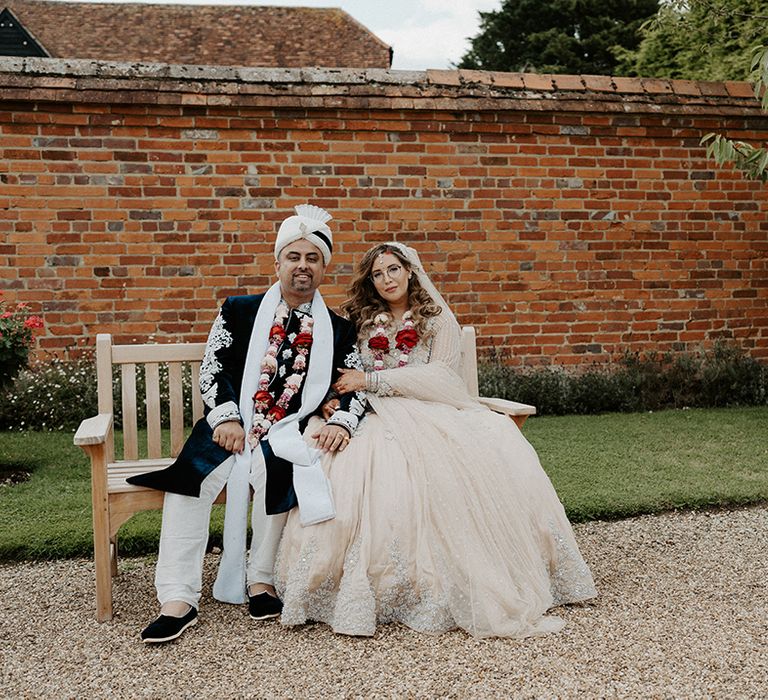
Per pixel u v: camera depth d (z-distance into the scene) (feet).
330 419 11.24
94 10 58.75
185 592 10.09
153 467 11.85
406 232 23.43
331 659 9.22
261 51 56.65
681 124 24.61
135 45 56.59
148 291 22.30
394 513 10.13
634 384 24.21
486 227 23.82
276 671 8.95
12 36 54.95
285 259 11.80
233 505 10.66
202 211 22.40
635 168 24.50
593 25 86.79
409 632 9.93
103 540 10.31
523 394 23.36
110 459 12.32
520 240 24.02
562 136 24.04
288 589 10.10
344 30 58.44
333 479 10.52
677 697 8.22
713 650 9.30
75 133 21.77
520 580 10.13
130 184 22.06
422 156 23.34
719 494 15.26
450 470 10.44
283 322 11.92
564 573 10.73
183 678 8.82
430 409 11.57
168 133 22.16
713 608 10.58
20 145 21.57
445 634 9.86
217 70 22.36
